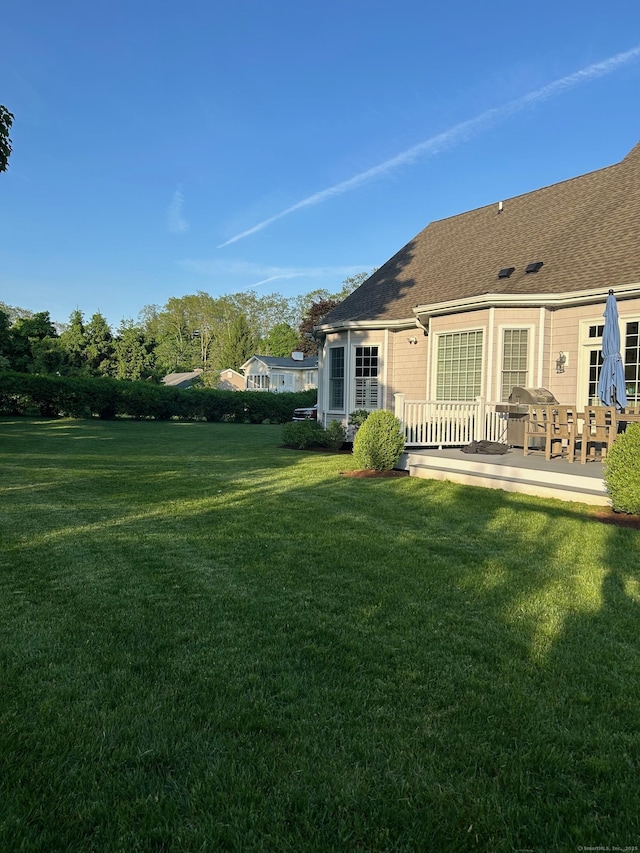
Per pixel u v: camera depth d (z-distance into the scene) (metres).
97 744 2.10
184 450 13.17
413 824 1.73
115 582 3.91
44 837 1.65
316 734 2.17
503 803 1.82
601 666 2.74
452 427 10.41
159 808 1.78
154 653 2.85
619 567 4.36
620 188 12.64
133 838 1.66
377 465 9.39
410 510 6.41
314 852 1.62
